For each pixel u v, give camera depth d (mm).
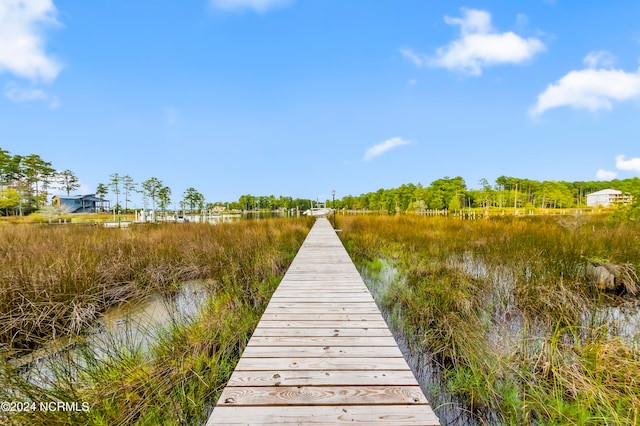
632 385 2080
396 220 14164
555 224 9281
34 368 2465
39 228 10609
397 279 5219
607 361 2307
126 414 1926
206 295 4395
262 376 1748
